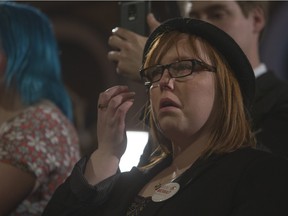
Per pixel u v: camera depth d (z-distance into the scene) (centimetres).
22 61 588
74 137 583
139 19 530
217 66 408
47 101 584
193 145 412
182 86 402
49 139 549
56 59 611
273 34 982
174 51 411
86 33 1322
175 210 377
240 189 371
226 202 369
